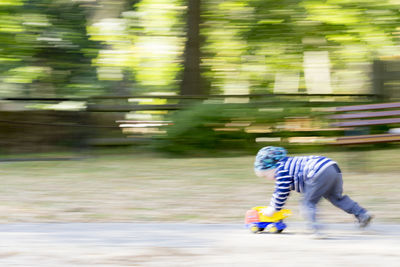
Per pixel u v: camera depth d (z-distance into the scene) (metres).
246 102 10.88
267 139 10.70
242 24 13.70
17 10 13.40
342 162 9.23
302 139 10.70
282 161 4.72
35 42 13.99
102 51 15.30
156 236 4.78
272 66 15.27
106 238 4.70
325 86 16.69
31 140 11.41
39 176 8.23
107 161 9.82
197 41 12.65
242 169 8.66
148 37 15.65
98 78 15.42
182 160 9.85
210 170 8.62
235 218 5.66
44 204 6.32
